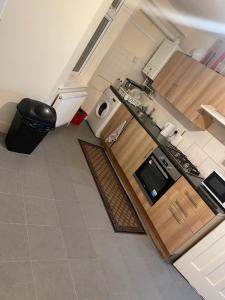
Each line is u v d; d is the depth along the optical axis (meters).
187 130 4.18
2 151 3.02
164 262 3.16
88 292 2.23
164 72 4.57
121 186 4.00
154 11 4.54
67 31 2.82
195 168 3.70
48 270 2.17
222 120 3.14
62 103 3.62
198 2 3.45
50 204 2.80
